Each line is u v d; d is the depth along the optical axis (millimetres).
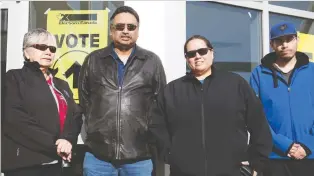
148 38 2738
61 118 2074
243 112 1979
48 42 2100
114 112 2115
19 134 1902
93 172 2172
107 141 2111
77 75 2812
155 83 2254
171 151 1974
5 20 2914
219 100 1939
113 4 2820
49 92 2010
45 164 1953
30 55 2076
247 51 3355
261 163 2029
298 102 2201
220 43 3223
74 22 2850
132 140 2129
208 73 2086
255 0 3354
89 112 2197
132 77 2168
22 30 2885
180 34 2854
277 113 2221
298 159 2223
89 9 2844
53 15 2869
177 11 2844
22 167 1901
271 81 2273
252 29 3395
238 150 1915
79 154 2689
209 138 1910
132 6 2764
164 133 2047
